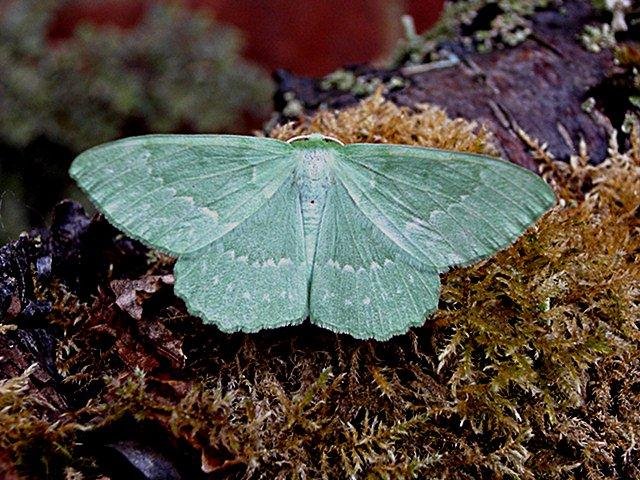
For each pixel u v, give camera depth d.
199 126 0.27
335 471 0.12
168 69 0.27
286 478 0.12
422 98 0.17
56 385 0.12
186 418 0.11
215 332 0.13
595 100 0.16
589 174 0.15
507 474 0.12
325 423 0.12
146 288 0.13
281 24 0.29
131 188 0.12
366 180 0.12
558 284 0.13
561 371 0.12
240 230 0.12
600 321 0.13
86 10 0.28
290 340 0.13
